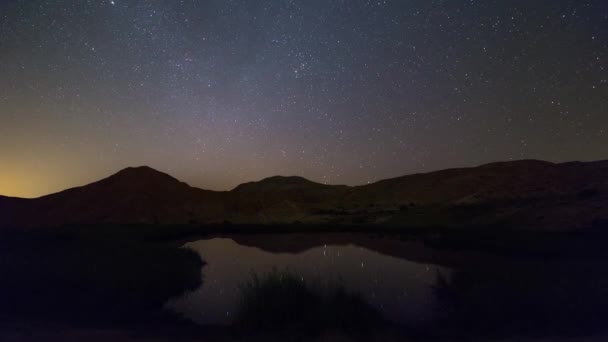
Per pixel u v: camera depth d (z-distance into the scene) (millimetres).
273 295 10703
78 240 29219
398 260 24016
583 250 23094
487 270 17938
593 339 8203
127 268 17734
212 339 9008
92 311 11805
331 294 11156
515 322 9883
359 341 8781
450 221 52719
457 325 9867
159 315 11750
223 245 35594
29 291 13672
